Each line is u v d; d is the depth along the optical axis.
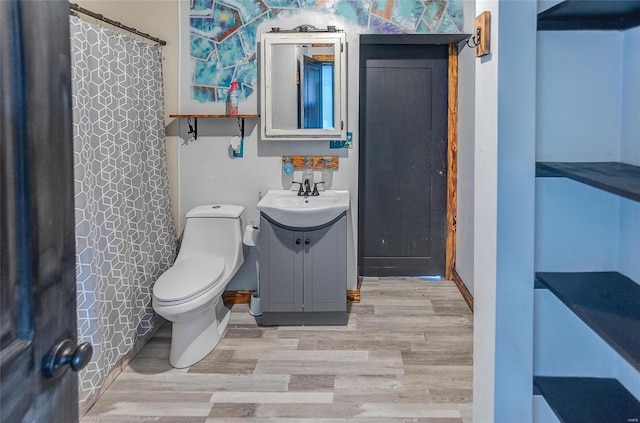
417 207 3.88
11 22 0.66
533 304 1.48
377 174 3.86
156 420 2.10
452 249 3.86
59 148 0.79
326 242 2.98
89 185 2.19
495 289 1.48
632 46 1.41
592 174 1.20
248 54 3.27
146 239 2.82
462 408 2.17
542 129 1.49
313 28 3.22
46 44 0.75
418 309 3.33
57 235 0.78
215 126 3.34
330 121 3.25
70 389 0.83
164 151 3.14
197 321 2.64
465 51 3.45
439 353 2.70
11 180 0.66
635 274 1.41
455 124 3.74
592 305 1.25
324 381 2.41
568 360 1.53
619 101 1.47
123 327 2.52
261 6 3.25
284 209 2.89
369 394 2.29
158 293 2.46
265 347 2.79
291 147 3.36
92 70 2.25
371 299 3.52
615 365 1.51
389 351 2.72
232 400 2.25
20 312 0.68
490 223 1.51
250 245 3.12
